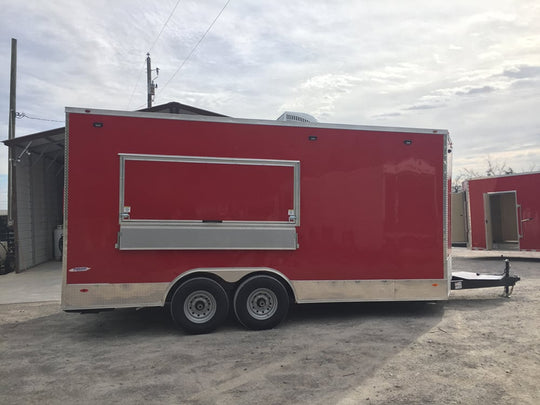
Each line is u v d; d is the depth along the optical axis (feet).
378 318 21.21
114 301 18.07
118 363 15.17
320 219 20.01
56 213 55.01
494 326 19.56
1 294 29.81
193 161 18.84
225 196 19.07
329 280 20.04
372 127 20.70
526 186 42.50
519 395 12.23
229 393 12.53
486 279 24.80
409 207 20.95
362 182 20.51
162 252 18.52
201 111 42.04
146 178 18.42
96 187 18.06
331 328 19.44
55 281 35.40
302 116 24.75
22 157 42.88
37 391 12.82
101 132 18.16
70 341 18.02
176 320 18.49
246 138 19.38
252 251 19.31
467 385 12.94
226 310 18.90
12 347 17.26
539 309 22.97
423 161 21.20
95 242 17.99
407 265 20.85
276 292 19.30
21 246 41.78
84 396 12.42
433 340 17.47
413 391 12.53
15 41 56.59
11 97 56.29
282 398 12.16
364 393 12.43
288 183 19.72
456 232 57.88
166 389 12.85
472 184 47.01
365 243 20.45
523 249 42.75
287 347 16.74
